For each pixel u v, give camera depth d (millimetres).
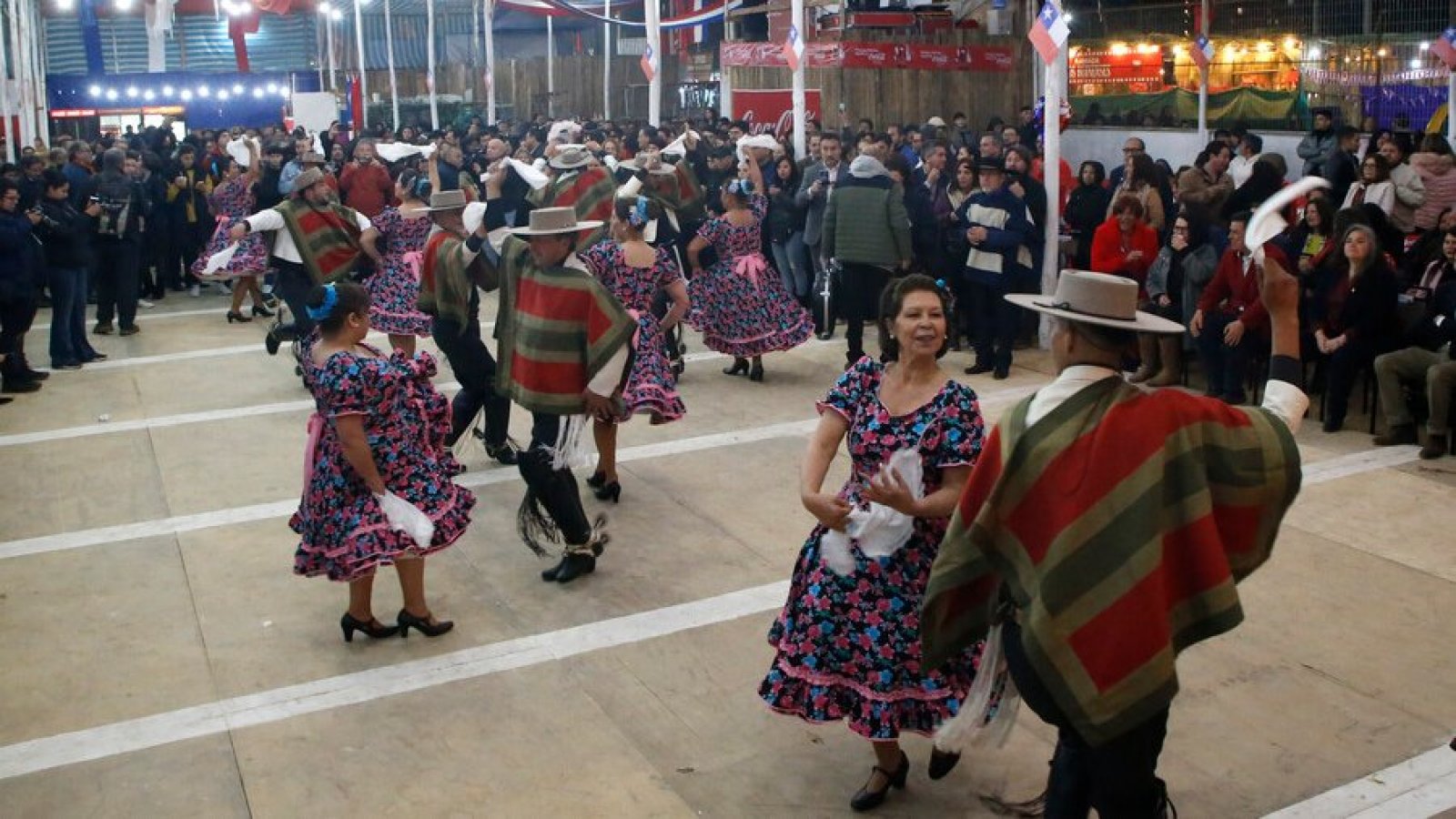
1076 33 18984
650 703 5289
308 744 5004
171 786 4723
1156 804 3527
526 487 7938
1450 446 8094
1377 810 4395
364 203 15688
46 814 4547
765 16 24859
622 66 30625
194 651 5844
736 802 4559
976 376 10445
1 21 17828
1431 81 14875
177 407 10195
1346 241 8297
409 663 5676
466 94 32469
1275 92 16500
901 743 4930
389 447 5559
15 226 10453
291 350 12266
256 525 7477
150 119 26719
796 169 12898
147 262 15305
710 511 7516
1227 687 5266
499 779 4730
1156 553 3223
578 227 6395
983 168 10289
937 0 21547
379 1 32219
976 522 3426
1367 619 5836
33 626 6125
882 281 10227
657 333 7973
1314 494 7398
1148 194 10469
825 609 4340
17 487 8234
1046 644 3266
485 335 12828
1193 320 9164
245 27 26641
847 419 4359
